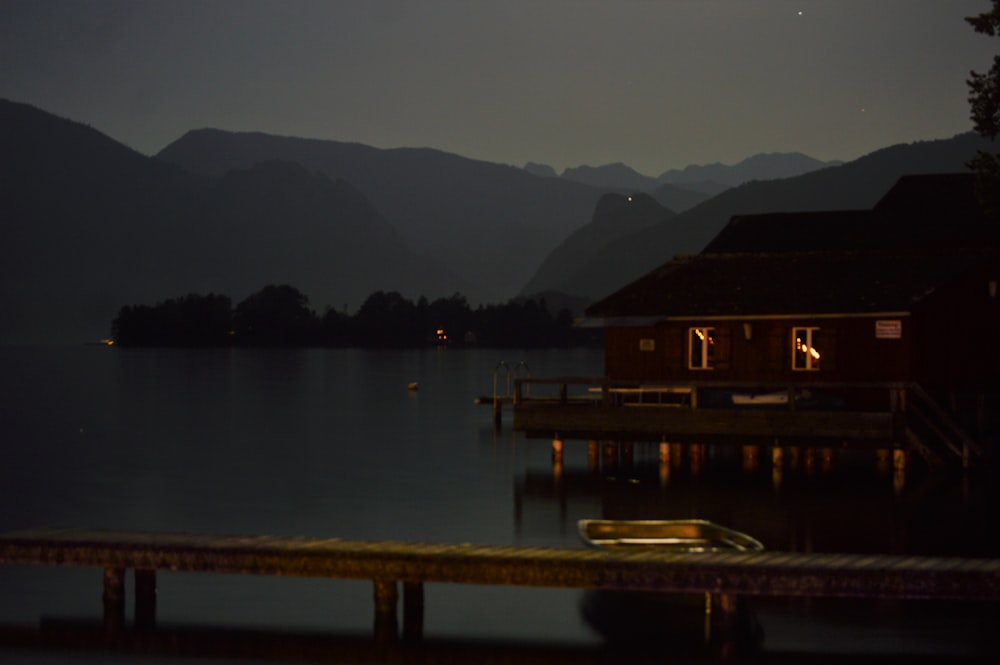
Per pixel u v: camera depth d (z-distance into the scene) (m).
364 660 16.30
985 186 36.19
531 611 18.47
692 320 37.38
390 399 74.38
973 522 24.30
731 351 36.81
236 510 29.73
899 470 29.39
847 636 16.62
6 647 16.91
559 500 28.33
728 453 36.31
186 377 108.81
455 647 16.73
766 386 30.36
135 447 46.22
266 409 66.25
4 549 17.84
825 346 35.34
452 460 39.19
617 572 16.28
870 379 34.66
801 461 33.69
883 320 34.53
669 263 40.41
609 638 17.08
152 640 17.19
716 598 16.81
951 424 30.14
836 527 23.84
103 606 18.22
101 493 33.47
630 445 34.91
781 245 45.09
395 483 33.78
